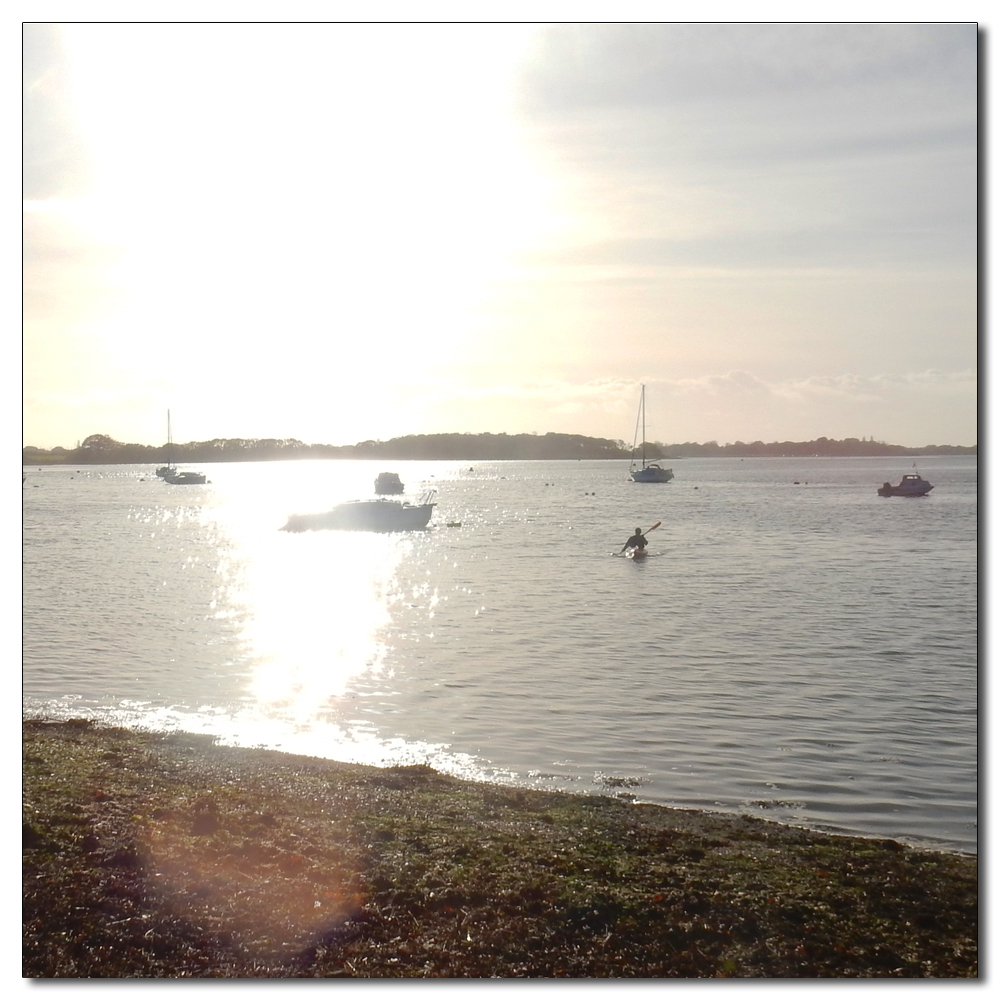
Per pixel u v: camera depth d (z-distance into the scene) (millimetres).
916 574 49938
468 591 45906
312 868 11453
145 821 12820
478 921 10266
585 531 82250
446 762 18266
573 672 26766
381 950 9617
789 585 46156
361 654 29797
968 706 22703
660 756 18734
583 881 11305
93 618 37500
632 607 39719
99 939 9625
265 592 46125
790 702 23094
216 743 18891
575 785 16812
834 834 14211
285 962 9328
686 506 114438
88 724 20719
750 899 11008
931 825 15039
